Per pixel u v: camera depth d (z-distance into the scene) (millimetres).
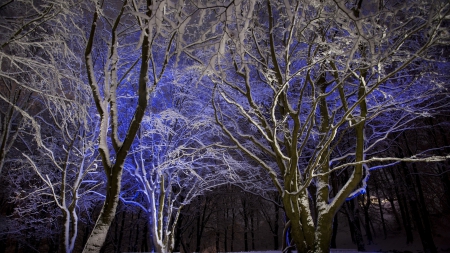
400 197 23219
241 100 10336
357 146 7160
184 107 12305
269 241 35281
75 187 7574
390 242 24266
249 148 12688
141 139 10930
